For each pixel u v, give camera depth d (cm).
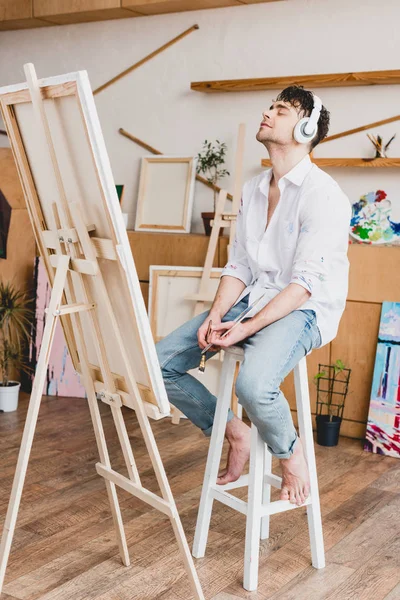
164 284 421
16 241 453
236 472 262
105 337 207
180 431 393
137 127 474
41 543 256
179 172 455
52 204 205
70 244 199
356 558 253
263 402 221
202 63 449
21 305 448
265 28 427
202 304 412
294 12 417
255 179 264
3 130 525
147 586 229
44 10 472
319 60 412
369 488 321
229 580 235
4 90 203
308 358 404
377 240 398
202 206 455
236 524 277
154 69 465
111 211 176
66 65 499
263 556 253
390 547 262
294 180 245
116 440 372
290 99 245
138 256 445
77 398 446
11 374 460
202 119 451
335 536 270
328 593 229
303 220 242
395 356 374
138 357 194
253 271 266
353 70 404
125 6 444
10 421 397
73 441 367
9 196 448
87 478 319
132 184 478
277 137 244
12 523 204
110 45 480
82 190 189
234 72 439
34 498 295
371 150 402
